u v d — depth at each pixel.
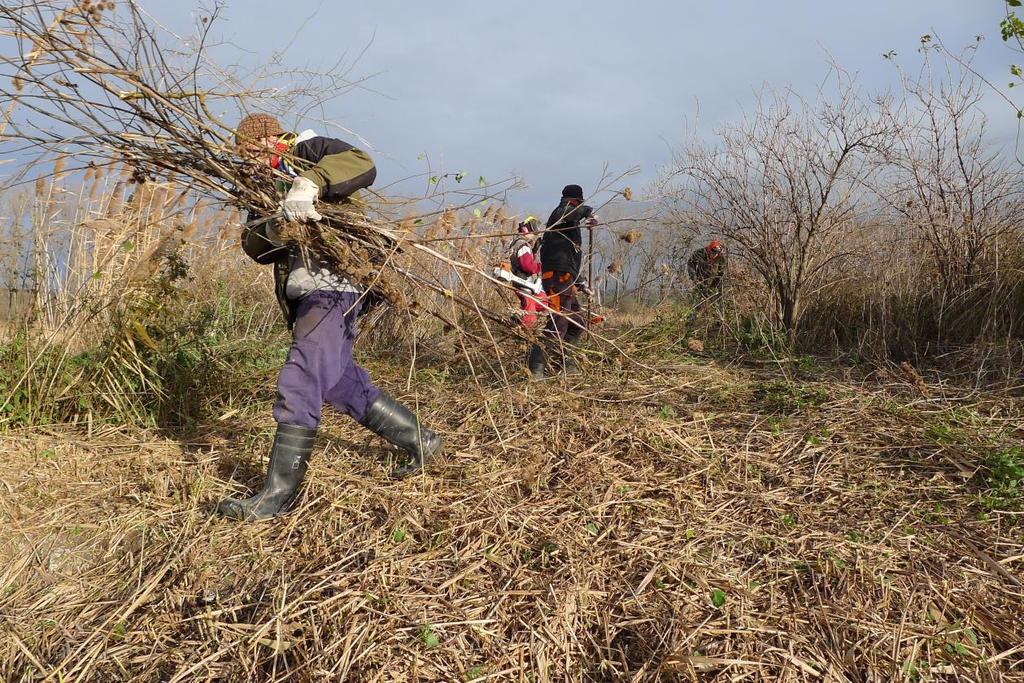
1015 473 3.01
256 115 2.94
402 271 3.09
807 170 6.01
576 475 3.22
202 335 4.90
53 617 2.39
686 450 3.51
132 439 3.83
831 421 3.85
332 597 2.35
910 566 2.51
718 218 6.34
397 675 2.06
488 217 4.91
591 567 2.51
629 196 3.61
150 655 2.18
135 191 4.34
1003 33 5.00
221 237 5.53
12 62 2.58
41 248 4.26
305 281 2.91
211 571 2.55
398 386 4.89
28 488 3.22
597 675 2.10
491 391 4.42
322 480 3.21
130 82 2.63
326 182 2.76
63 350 4.16
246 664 2.11
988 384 4.41
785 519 2.82
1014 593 2.37
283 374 2.92
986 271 5.60
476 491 3.08
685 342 6.27
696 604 2.32
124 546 2.77
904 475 3.22
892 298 5.98
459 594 2.42
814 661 2.08
